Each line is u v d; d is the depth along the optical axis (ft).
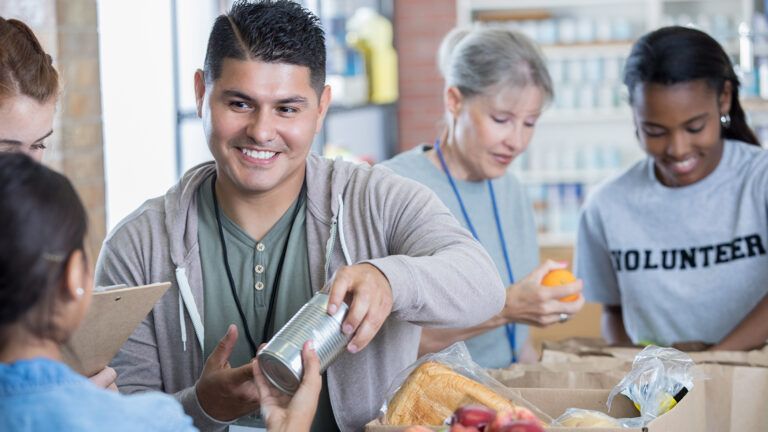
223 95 5.54
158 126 12.39
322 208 5.97
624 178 8.77
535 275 7.57
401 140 23.50
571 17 22.30
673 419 5.35
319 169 6.06
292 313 5.96
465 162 8.23
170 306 6.01
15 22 5.66
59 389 3.62
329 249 5.87
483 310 5.50
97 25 10.69
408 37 23.29
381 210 5.92
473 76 7.95
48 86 5.58
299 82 5.52
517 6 21.93
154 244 6.02
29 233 3.60
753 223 8.28
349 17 21.75
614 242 8.72
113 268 6.07
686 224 8.43
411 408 5.30
